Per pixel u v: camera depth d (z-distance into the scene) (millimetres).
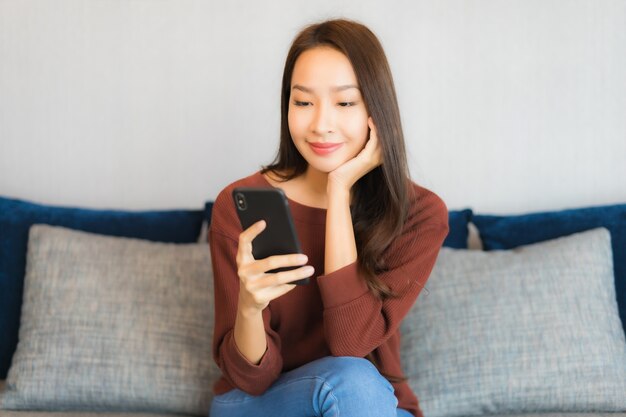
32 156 2674
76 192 2674
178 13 2633
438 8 2602
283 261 1457
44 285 2121
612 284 2156
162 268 2150
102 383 2014
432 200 1810
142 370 2025
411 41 2609
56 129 2664
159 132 2658
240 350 1615
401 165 1699
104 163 2670
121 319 2070
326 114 1617
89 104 2656
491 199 2631
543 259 2141
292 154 1808
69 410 2049
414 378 2041
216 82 2641
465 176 2631
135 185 2674
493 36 2598
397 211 1720
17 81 2652
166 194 2674
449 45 2607
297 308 1755
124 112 2656
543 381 1996
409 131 2629
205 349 2068
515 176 2621
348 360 1550
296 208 1791
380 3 2604
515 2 2592
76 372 2020
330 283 1628
